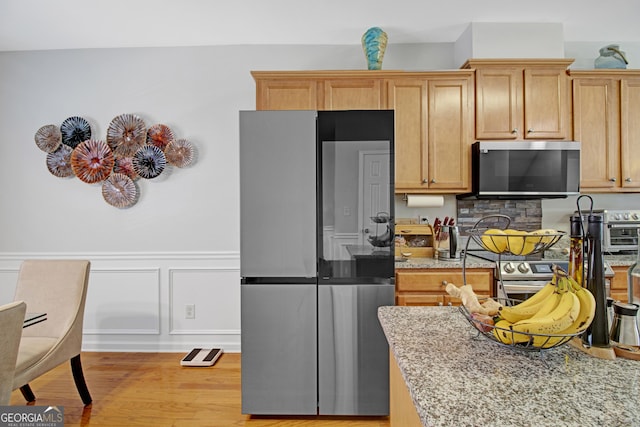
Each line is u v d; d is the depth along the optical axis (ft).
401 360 2.59
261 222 6.44
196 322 9.77
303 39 9.39
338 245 6.44
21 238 9.88
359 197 6.46
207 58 9.70
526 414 1.89
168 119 9.73
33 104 9.82
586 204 9.43
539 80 8.43
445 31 9.07
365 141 6.45
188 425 6.35
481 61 8.35
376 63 8.64
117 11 8.02
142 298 9.80
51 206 9.86
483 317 2.79
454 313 3.80
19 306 4.28
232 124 9.73
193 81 9.71
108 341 9.80
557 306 2.52
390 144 6.44
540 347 2.47
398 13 8.22
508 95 8.43
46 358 6.06
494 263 7.62
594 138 8.52
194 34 9.09
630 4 7.90
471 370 2.42
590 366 2.46
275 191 6.43
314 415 6.72
